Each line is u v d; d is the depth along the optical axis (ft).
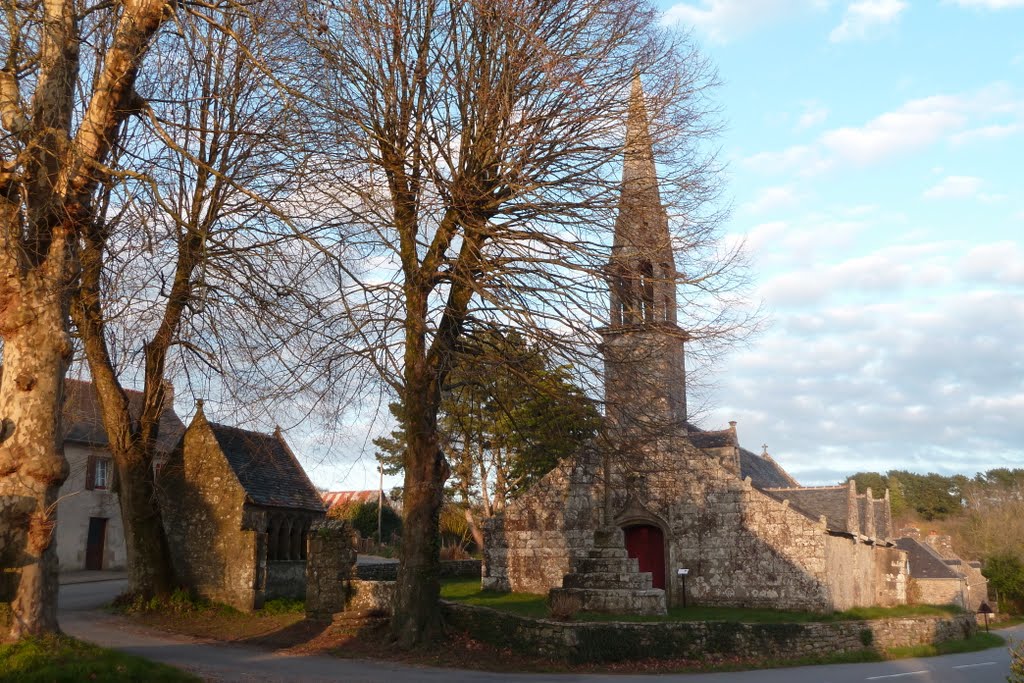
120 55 43.83
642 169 66.08
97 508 127.54
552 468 127.03
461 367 65.10
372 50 61.87
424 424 69.31
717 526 110.42
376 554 175.11
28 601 39.93
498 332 65.82
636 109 65.77
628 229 64.90
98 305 65.10
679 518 112.37
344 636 71.10
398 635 68.69
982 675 74.64
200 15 45.57
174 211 43.88
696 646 77.15
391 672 59.06
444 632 69.92
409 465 70.28
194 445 85.87
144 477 78.23
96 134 43.88
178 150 42.37
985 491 384.88
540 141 64.28
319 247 43.42
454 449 78.48
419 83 64.39
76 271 44.55
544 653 68.08
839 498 121.60
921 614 124.36
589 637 69.82
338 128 55.11
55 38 42.65
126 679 39.11
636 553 114.73
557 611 77.77
